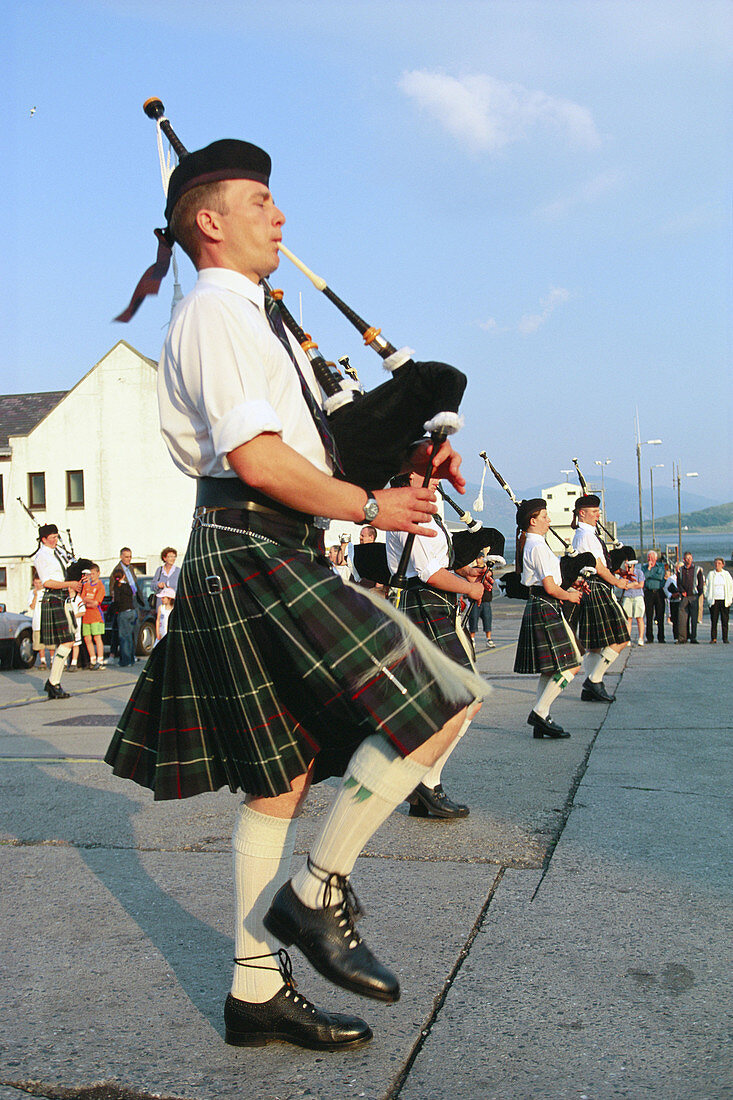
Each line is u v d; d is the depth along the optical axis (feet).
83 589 40.60
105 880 8.84
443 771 14.08
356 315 6.02
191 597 5.33
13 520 85.51
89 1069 5.36
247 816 5.57
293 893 5.29
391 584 5.72
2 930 7.58
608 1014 5.96
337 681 5.01
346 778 5.20
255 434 4.83
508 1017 5.94
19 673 40.09
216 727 5.41
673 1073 5.23
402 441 5.70
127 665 42.09
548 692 17.03
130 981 6.58
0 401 99.19
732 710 20.25
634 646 46.70
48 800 12.28
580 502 23.35
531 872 8.95
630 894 8.23
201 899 8.27
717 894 8.20
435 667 5.16
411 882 8.66
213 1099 5.00
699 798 11.86
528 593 17.67
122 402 84.38
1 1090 5.18
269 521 5.19
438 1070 5.32
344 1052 5.50
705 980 6.44
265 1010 5.55
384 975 5.24
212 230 5.58
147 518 83.76
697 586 49.75
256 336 5.15
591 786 12.70
